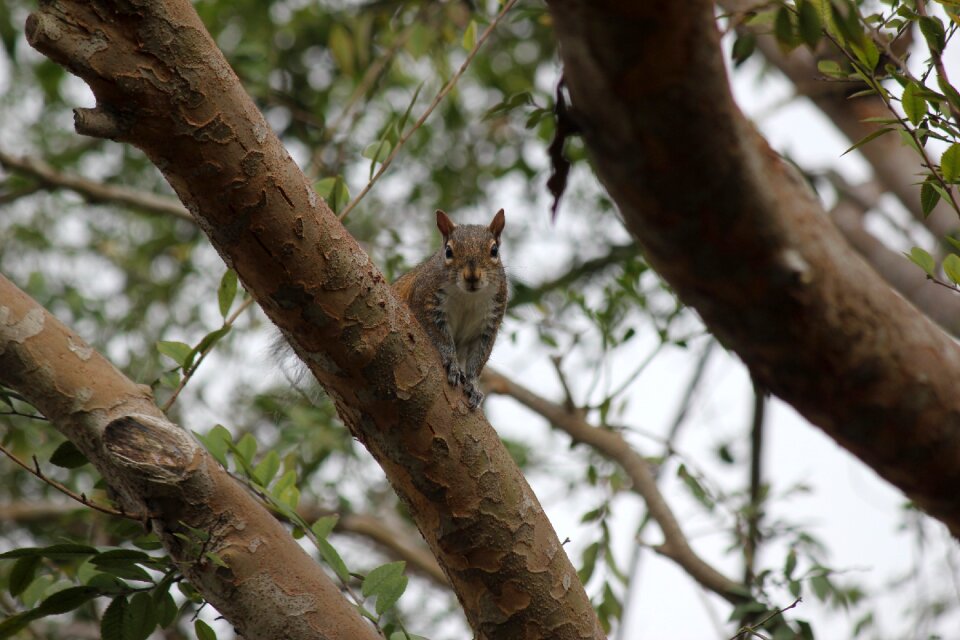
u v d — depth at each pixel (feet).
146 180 57.77
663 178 13.64
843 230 48.21
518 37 56.95
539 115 35.14
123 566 23.11
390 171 55.47
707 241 14.30
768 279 14.66
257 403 46.11
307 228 19.61
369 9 48.78
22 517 47.16
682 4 12.06
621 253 50.78
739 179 13.62
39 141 57.62
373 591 24.40
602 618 36.14
